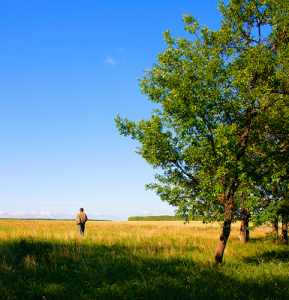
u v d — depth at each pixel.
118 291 6.23
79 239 13.80
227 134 7.97
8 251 9.43
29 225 24.20
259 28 10.23
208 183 8.74
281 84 9.48
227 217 9.45
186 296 6.07
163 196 9.77
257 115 9.68
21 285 6.31
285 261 10.98
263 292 6.46
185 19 10.51
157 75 9.91
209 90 8.88
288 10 9.09
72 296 5.85
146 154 9.76
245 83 8.49
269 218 8.59
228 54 10.07
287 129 9.66
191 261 9.76
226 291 6.46
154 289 6.47
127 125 10.12
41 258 8.84
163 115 10.17
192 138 8.68
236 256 11.82
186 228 30.64
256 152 10.27
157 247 12.62
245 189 8.62
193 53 9.83
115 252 10.96
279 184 10.92
